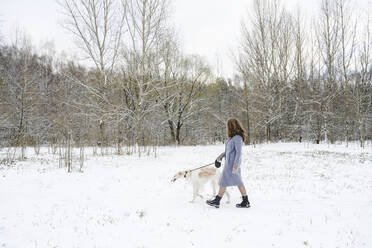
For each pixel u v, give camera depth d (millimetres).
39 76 23609
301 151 15055
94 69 17375
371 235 3336
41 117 18516
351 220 3873
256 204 4891
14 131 17797
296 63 23625
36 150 13930
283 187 6242
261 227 3707
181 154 13820
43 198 5441
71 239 3480
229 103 29156
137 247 3189
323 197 5285
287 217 4090
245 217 4145
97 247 3225
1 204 4957
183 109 23281
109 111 14734
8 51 21016
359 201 4910
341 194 5508
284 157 12266
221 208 4699
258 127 22688
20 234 3662
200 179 5184
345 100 20625
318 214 4195
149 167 9539
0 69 19453
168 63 21578
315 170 8656
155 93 20906
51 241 3426
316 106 21984
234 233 3525
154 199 5445
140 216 4352
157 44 17234
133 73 16406
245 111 22016
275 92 22656
